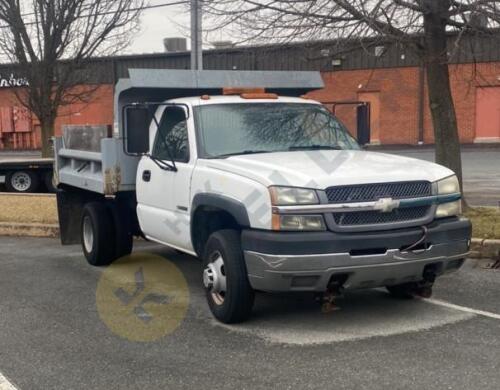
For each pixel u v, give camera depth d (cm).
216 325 597
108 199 879
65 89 1623
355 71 3231
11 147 4341
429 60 925
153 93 771
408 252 546
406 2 827
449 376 464
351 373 473
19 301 701
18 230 1182
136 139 676
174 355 522
